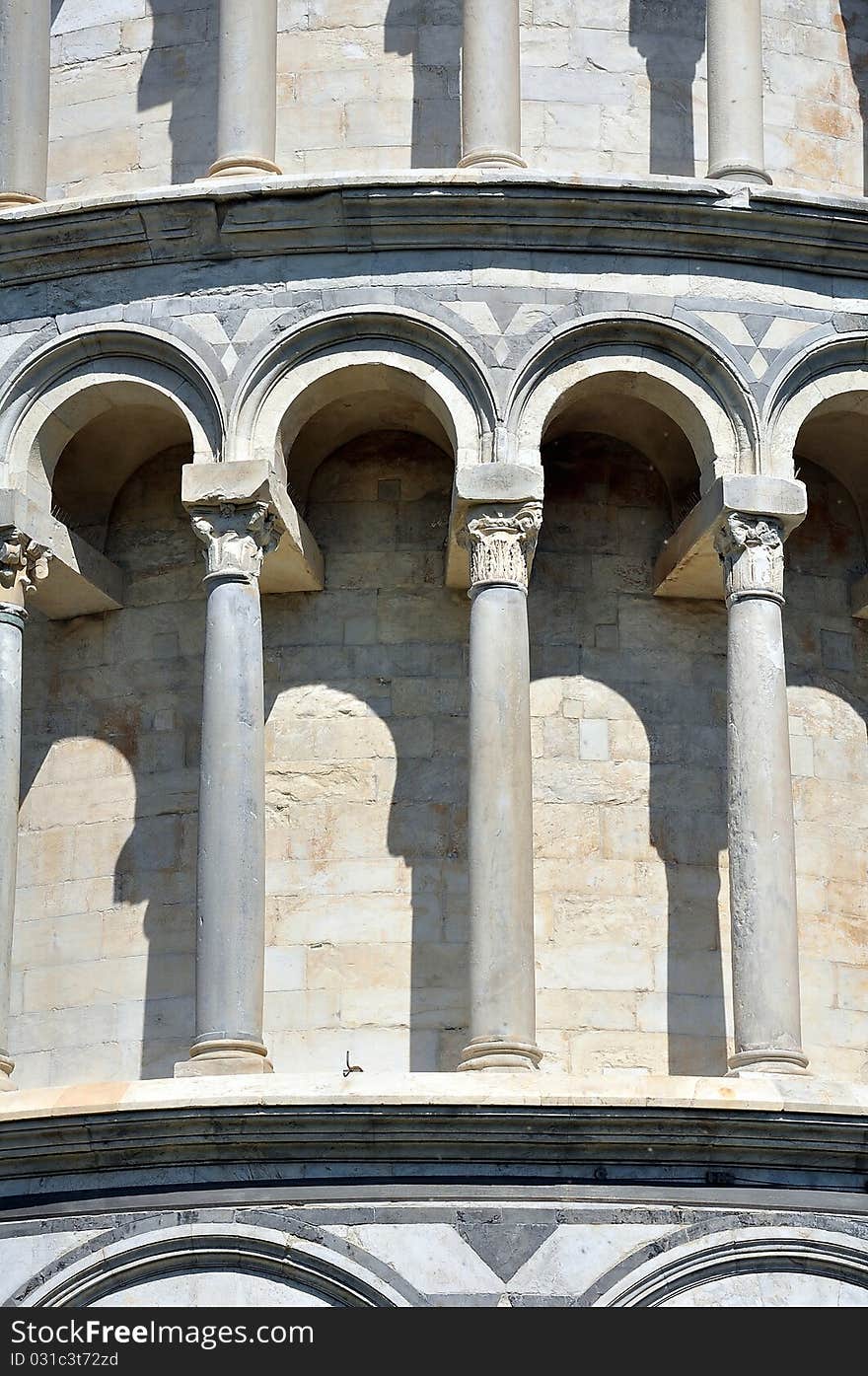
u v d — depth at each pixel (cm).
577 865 2625
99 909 2664
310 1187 2339
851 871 2684
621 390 2636
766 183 2680
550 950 2598
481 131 2681
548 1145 2336
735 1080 2372
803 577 2761
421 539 2720
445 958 2594
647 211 2620
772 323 2623
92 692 2733
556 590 2708
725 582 2562
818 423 2711
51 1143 2364
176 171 2850
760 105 2722
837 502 2798
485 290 2609
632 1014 2588
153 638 2730
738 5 2725
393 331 2606
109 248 2653
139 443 2742
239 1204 2339
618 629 2703
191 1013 2608
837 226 2645
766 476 2570
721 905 2631
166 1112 2336
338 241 2627
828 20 2911
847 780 2711
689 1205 2336
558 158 2809
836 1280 2336
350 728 2667
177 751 2691
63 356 2644
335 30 2855
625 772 2659
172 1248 2334
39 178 2772
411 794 2645
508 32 2711
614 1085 2347
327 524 2736
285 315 2611
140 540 2766
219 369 2598
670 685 2692
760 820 2488
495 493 2539
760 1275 2328
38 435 2642
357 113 2828
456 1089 2338
